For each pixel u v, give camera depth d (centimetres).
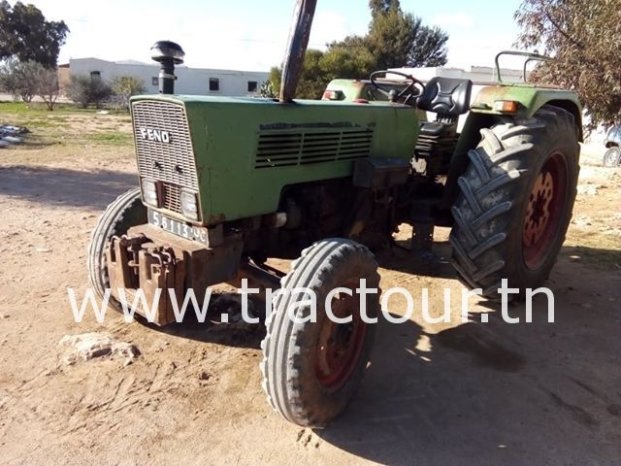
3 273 482
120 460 263
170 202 313
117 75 4038
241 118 296
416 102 477
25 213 701
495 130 396
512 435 289
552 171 450
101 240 376
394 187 430
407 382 337
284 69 321
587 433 292
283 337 263
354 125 359
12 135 1540
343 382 297
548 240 462
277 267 502
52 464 258
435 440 285
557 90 446
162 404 305
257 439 281
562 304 452
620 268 534
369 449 277
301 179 334
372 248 445
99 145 1433
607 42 765
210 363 348
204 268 301
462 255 388
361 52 3094
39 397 307
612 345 386
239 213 305
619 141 1323
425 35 3847
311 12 316
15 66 3353
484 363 360
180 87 4244
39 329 382
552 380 341
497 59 479
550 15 854
